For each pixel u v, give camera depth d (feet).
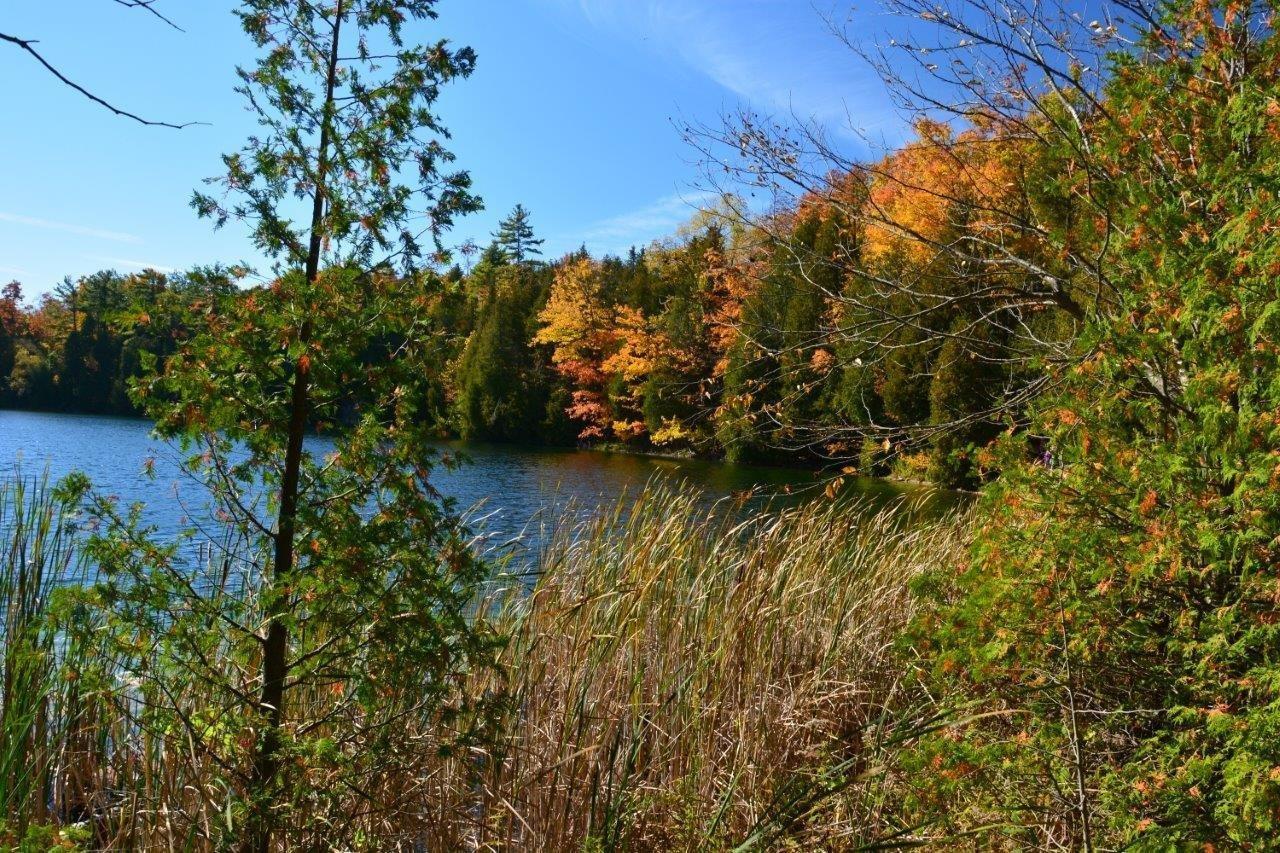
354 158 7.77
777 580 15.98
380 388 7.94
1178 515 8.75
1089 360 9.92
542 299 128.06
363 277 7.98
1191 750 8.89
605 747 11.83
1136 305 10.13
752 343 18.56
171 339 7.63
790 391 18.78
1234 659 8.85
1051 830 9.62
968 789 9.64
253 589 9.25
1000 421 15.67
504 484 64.64
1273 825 7.36
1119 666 9.87
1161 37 12.42
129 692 8.46
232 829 7.20
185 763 7.95
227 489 7.92
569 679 12.07
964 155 16.47
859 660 15.39
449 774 10.69
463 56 8.13
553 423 118.42
